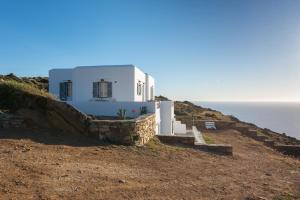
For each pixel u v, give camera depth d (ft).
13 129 39.37
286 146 80.43
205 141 69.72
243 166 42.45
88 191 22.43
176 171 33.32
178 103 178.60
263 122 491.31
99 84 70.90
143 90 82.89
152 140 51.37
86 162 30.78
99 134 42.70
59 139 38.73
